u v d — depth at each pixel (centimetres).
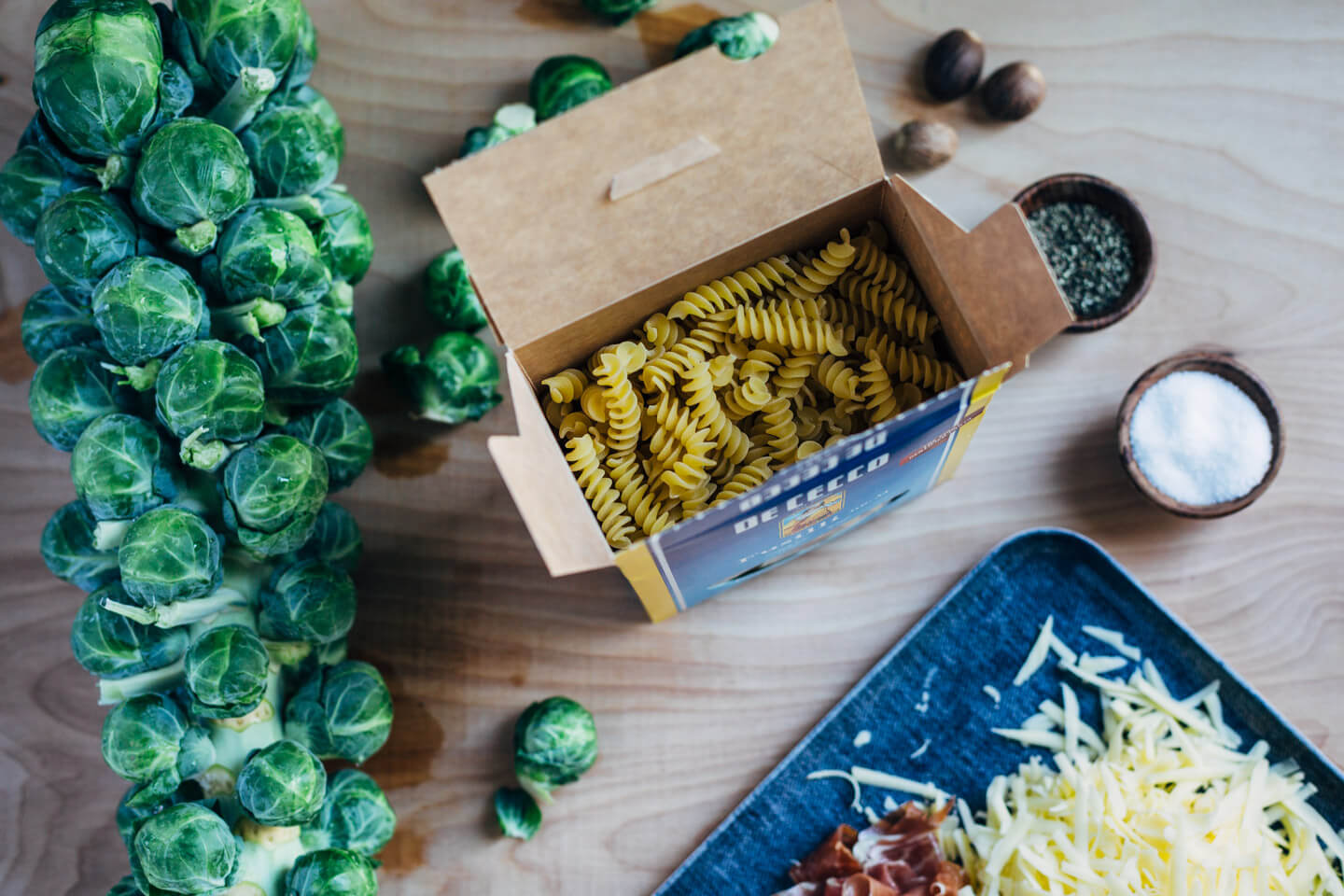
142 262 56
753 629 69
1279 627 68
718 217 60
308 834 62
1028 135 71
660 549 56
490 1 72
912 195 59
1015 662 68
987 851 64
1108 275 69
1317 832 64
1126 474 68
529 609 69
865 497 63
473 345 68
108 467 57
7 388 70
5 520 69
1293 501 69
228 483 58
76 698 69
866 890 63
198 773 60
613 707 68
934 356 63
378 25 72
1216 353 69
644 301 62
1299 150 71
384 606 69
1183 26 71
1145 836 64
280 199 61
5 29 71
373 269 71
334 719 62
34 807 68
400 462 70
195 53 59
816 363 63
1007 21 72
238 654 58
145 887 58
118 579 61
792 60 57
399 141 71
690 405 62
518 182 58
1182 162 71
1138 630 68
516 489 53
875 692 67
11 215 59
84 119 55
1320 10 71
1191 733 67
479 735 68
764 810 67
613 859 67
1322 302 70
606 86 69
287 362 61
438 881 67
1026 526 69
